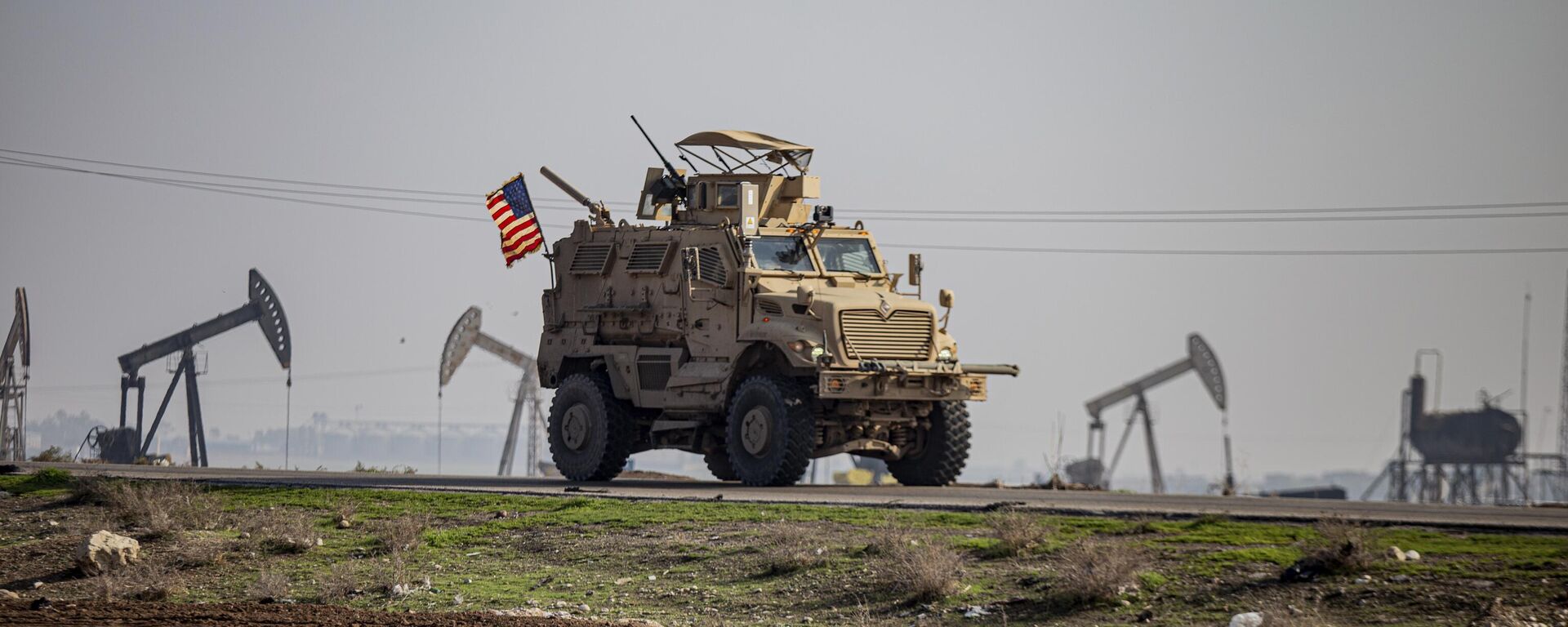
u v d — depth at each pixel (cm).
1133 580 2698
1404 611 2400
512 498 4175
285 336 14262
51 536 3866
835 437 4822
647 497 4106
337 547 3681
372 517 4034
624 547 3441
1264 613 2433
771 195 5172
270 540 3716
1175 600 2603
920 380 4741
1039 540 3091
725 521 3612
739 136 5328
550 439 5353
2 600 3027
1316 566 2644
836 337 4656
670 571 3194
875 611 2764
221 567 3531
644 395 5128
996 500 3922
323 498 4291
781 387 4666
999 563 2978
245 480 4788
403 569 3344
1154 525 3152
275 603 3052
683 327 5047
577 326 5434
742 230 4950
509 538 3666
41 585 3381
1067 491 4597
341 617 2731
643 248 5231
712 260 5000
